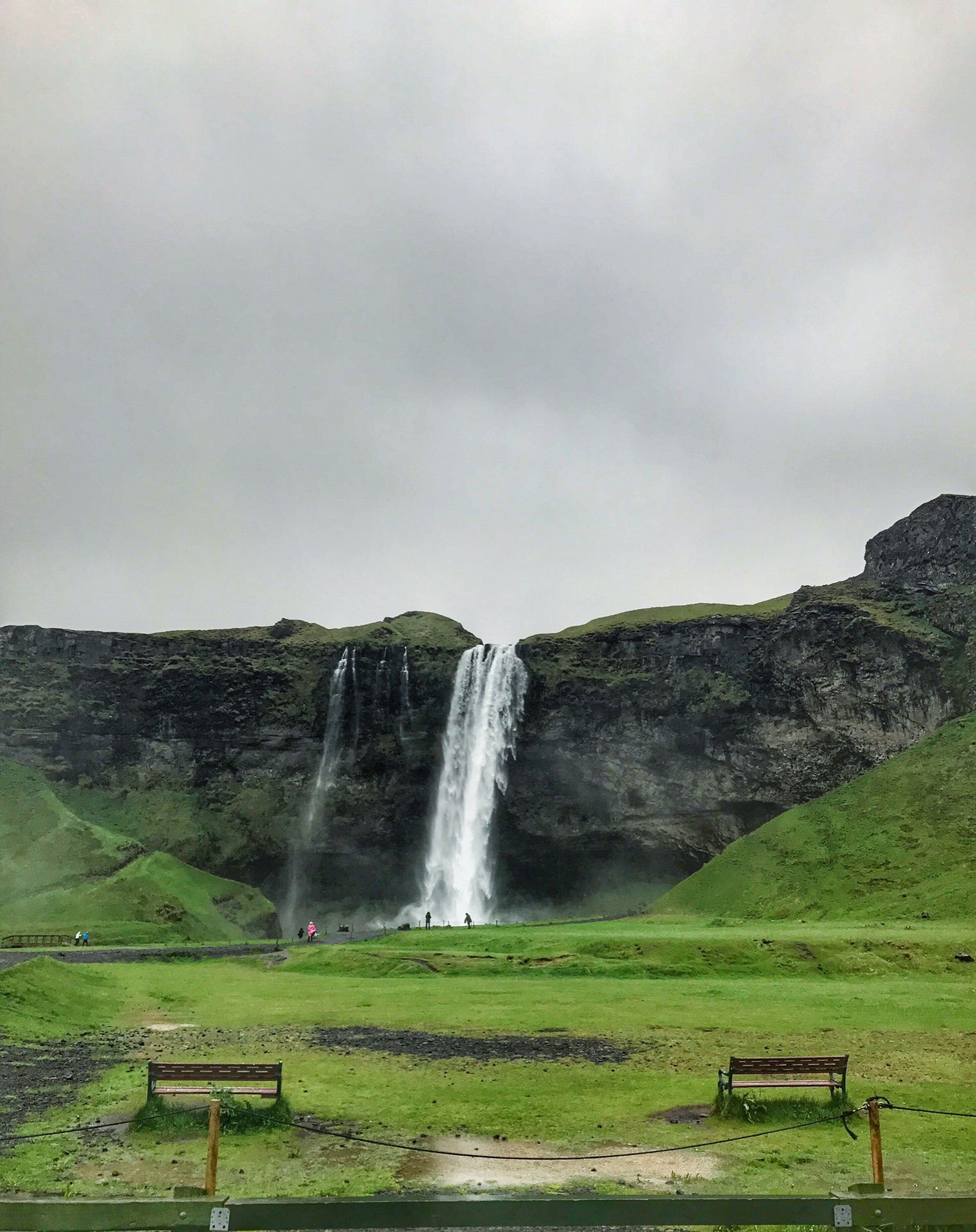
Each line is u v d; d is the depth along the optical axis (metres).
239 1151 15.16
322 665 131.88
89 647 130.88
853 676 108.94
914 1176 14.06
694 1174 14.12
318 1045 25.67
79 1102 18.22
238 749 126.94
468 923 83.31
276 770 126.31
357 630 142.62
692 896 83.94
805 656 112.94
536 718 122.31
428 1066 22.53
